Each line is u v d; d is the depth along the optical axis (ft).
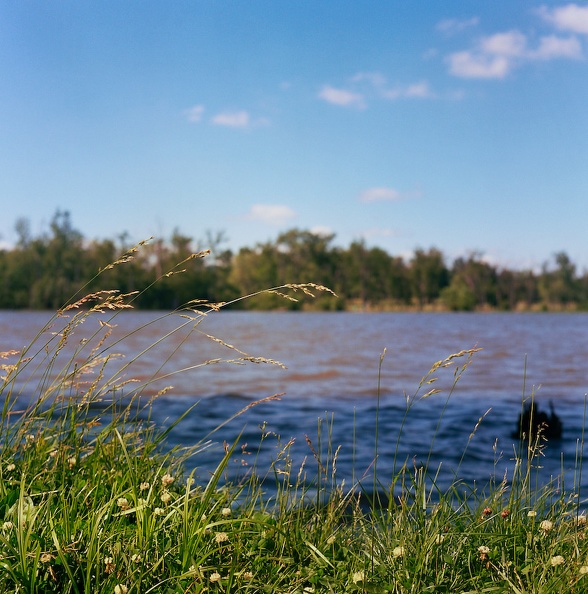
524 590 8.25
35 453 11.68
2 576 7.73
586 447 26.14
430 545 9.17
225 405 38.75
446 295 394.93
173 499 10.13
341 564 8.95
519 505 10.85
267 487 15.90
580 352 94.22
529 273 403.13
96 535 8.36
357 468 21.31
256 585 8.25
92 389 11.85
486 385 51.62
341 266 388.37
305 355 86.58
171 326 181.06
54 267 329.93
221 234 330.95
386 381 54.60
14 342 101.50
